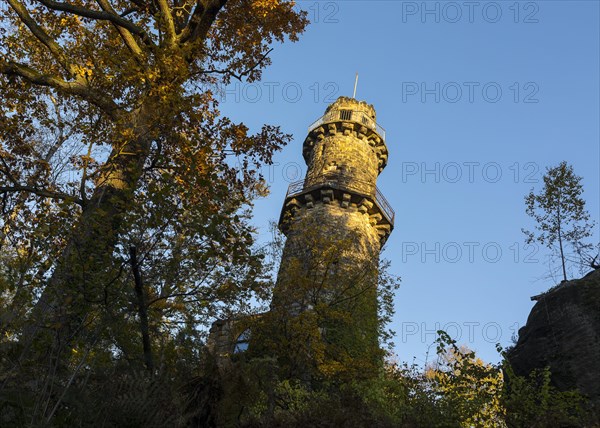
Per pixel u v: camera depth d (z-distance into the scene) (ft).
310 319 69.10
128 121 41.22
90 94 44.52
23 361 24.32
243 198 34.68
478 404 46.24
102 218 31.24
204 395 30.17
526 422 46.32
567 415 45.39
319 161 117.50
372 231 109.50
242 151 50.85
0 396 21.88
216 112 58.08
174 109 40.88
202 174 35.22
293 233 92.84
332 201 107.24
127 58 43.78
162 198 30.48
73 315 27.78
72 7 47.80
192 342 31.99
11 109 51.21
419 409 45.21
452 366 50.67
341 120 120.67
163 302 33.58
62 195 39.65
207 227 30.96
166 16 50.52
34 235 29.53
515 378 50.42
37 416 21.65
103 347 27.53
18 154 44.83
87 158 39.24
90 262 28.68
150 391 26.20
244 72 54.24
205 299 33.12
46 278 28.45
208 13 50.93
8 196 39.47
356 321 74.74
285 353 66.28
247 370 32.65
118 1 58.59
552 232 75.10
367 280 80.33
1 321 24.98
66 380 25.16
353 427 35.96
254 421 33.40
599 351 56.34
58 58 48.65
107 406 24.36
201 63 56.49
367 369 66.44
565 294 64.69
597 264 72.18
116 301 28.99
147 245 31.01
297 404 43.75
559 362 59.00
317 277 80.07
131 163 34.81
